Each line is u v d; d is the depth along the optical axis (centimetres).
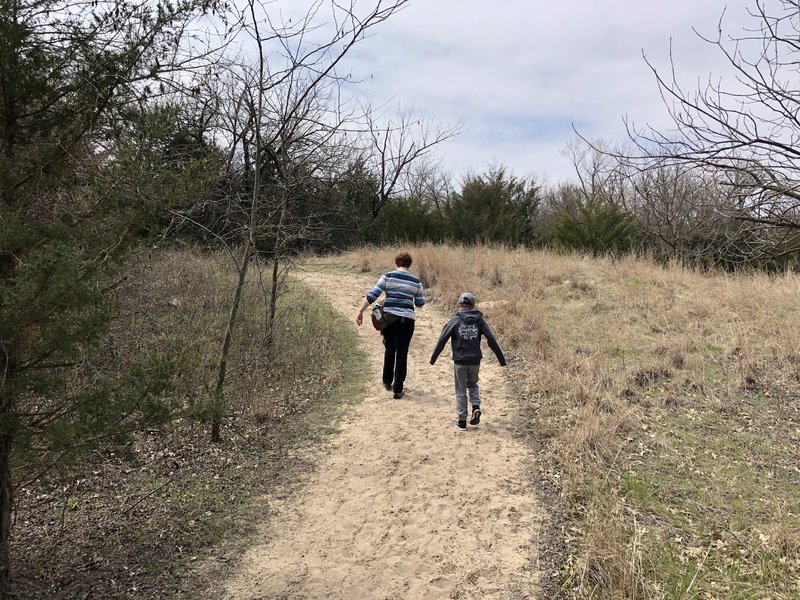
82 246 342
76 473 394
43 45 336
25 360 323
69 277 300
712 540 413
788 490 471
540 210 3962
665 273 1143
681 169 403
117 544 427
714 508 452
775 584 367
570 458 524
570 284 1103
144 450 575
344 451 560
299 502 477
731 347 746
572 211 3097
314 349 839
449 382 751
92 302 326
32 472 352
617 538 400
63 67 342
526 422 617
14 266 328
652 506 455
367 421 625
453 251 1523
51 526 454
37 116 345
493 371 771
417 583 383
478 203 2575
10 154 332
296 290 1192
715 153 381
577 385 670
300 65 579
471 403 607
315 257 1612
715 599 358
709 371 700
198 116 538
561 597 368
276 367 766
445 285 1187
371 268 1473
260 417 634
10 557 388
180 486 506
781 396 628
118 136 359
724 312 879
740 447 541
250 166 695
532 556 406
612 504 455
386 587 379
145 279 765
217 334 786
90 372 448
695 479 492
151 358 391
